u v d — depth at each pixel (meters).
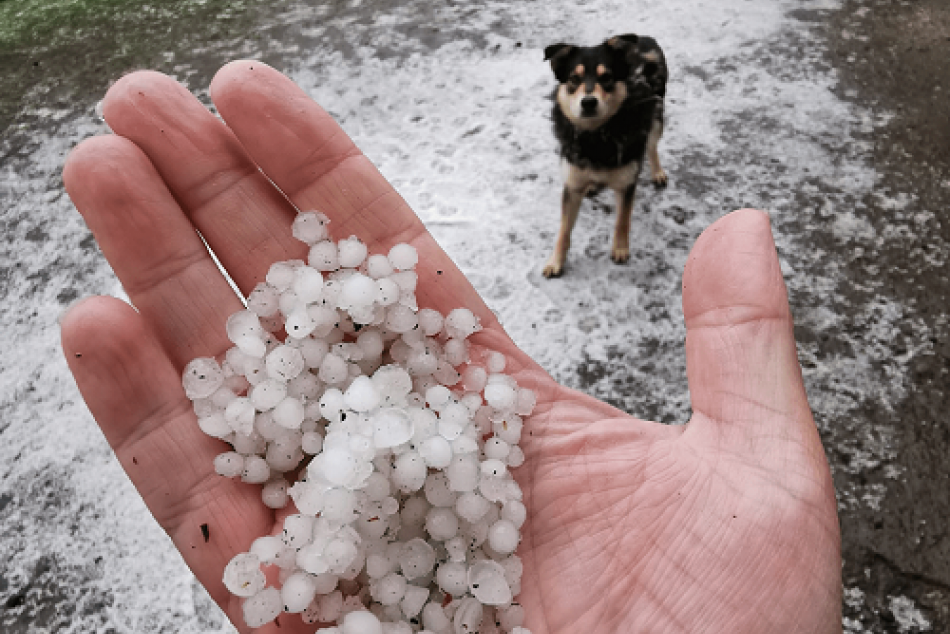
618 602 0.11
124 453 0.12
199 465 0.12
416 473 0.11
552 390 0.13
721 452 0.11
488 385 0.13
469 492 0.11
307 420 0.12
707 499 0.11
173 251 0.13
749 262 0.11
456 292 0.14
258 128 0.14
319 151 0.14
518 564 0.11
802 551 0.10
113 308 0.11
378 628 0.10
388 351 0.14
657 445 0.12
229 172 0.14
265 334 0.13
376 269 0.13
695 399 0.12
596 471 0.12
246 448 0.12
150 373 0.11
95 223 0.12
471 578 0.11
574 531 0.12
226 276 0.15
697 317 0.12
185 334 0.13
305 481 0.11
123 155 0.12
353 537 0.11
